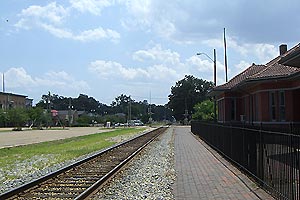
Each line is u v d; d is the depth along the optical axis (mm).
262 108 31547
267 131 11656
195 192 12109
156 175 16250
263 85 31562
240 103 43906
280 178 10367
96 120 150500
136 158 23516
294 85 29734
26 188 12828
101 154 25891
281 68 31266
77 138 49781
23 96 154250
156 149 30031
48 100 153500
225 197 11195
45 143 40500
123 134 60312
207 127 34312
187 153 25484
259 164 12852
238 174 15539
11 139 48781
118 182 14602
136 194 12219
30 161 23875
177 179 14805
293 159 9336
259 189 12273
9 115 111125
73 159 24734
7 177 17219
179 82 147500
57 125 127688
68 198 11562
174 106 146500
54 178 15508
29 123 117500
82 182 14578
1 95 135750
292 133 9953
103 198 11656
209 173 16109
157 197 11625
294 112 30172
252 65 46125
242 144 16062
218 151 25484
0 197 11125
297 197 9039
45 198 11570
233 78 45625
